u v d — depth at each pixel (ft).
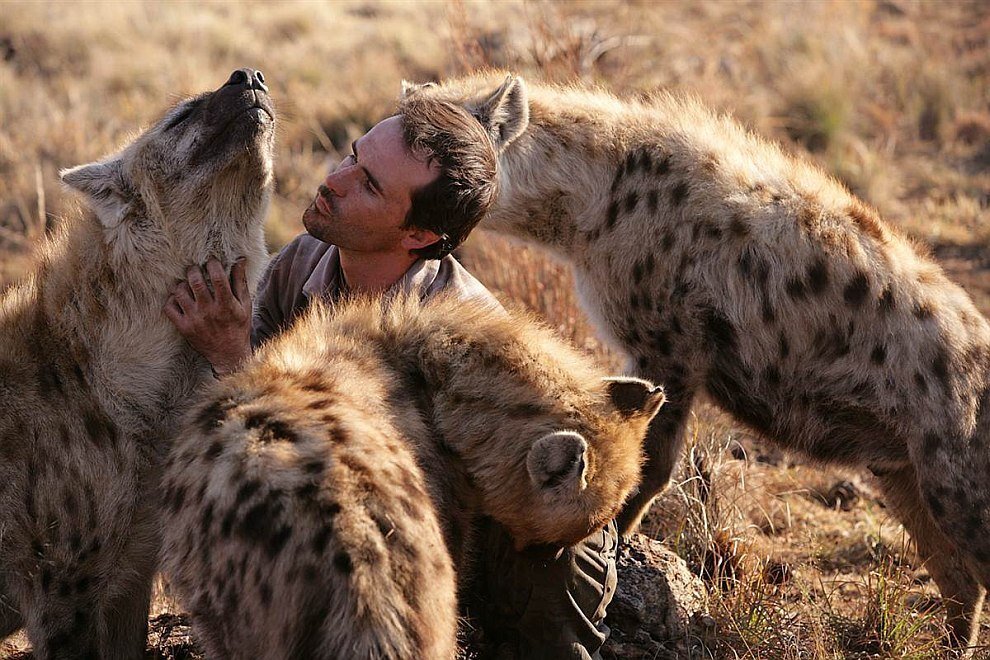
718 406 15.94
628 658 12.76
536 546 9.91
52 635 11.28
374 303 10.61
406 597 8.03
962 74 38.63
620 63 35.65
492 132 15.03
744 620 13.51
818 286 14.97
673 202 15.53
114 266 11.53
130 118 35.70
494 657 10.74
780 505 17.29
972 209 29.14
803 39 41.50
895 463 15.03
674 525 15.70
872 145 33.81
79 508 11.18
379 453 8.67
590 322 16.61
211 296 11.72
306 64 41.55
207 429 9.09
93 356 11.46
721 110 32.83
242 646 8.38
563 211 15.93
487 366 9.82
